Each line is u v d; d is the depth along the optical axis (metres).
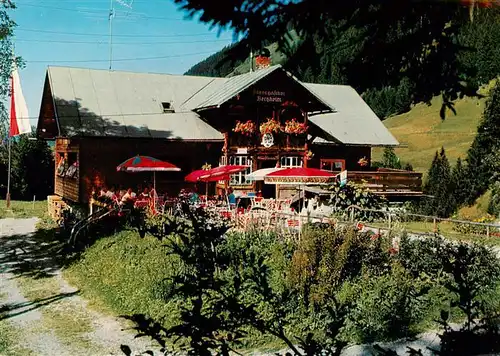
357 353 9.77
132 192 24.41
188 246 3.79
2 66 28.73
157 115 27.25
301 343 3.74
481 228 21.98
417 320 11.34
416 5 2.92
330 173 25.38
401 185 27.64
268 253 14.70
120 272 16.20
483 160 28.41
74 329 12.08
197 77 31.22
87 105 26.53
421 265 13.51
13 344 11.15
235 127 26.02
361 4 2.93
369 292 12.15
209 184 27.38
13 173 43.00
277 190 26.47
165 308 12.26
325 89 33.28
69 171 27.72
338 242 13.38
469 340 4.38
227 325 3.67
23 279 16.92
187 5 3.00
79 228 21.41
